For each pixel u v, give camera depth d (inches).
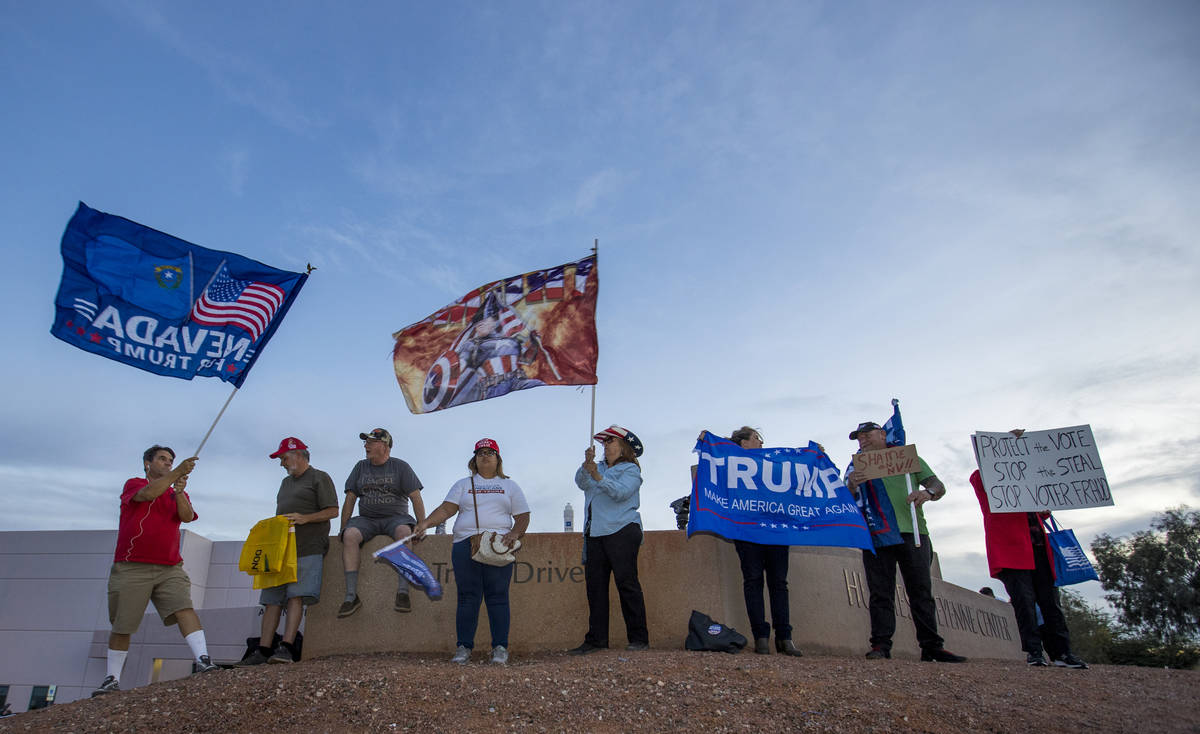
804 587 367.2
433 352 352.8
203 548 1213.7
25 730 219.3
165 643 1004.6
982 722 211.5
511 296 355.9
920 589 320.2
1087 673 271.4
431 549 352.2
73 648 1068.5
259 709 223.8
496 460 303.0
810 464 337.4
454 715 215.0
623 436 324.8
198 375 321.7
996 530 311.4
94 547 1122.0
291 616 309.9
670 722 209.8
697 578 345.1
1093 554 1221.7
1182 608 1105.4
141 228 328.2
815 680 243.9
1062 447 318.0
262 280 343.9
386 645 338.3
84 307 311.6
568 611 342.0
